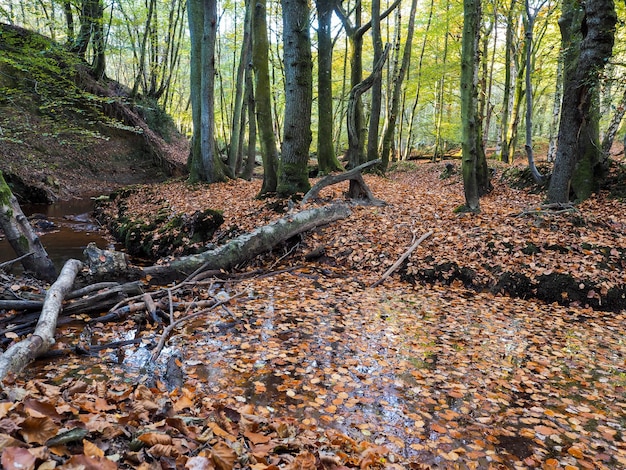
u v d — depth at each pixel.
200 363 4.41
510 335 5.50
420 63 25.28
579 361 4.81
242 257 8.00
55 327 4.65
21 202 15.49
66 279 5.52
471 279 7.43
